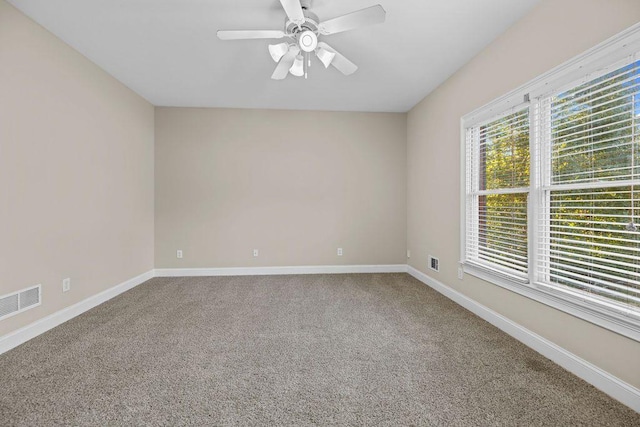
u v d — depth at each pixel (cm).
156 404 163
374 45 278
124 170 371
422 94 400
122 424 149
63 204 274
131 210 387
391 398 169
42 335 247
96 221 320
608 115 177
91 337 245
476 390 176
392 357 214
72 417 153
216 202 456
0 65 215
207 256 456
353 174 471
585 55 182
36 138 245
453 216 338
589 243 188
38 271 248
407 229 471
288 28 209
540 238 223
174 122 448
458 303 327
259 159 460
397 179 472
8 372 193
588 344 183
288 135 463
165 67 322
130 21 241
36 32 243
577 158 196
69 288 283
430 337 246
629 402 160
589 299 183
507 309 254
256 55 296
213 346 231
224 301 336
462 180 318
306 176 466
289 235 465
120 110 361
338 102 432
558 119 208
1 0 215
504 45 254
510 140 258
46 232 256
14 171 227
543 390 175
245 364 205
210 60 306
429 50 286
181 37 265
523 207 244
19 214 231
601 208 181
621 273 170
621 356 164
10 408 159
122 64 315
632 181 163
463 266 318
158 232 448
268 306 320
